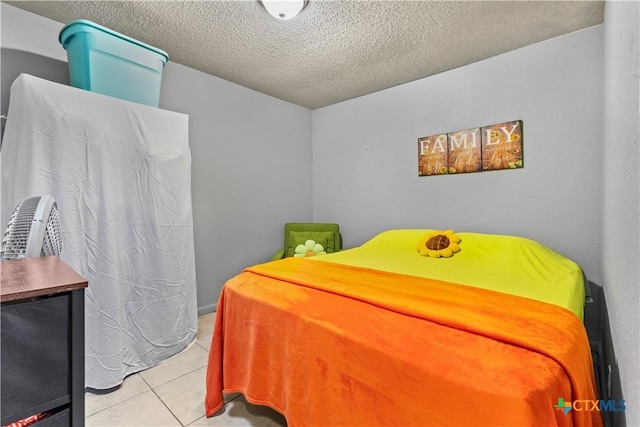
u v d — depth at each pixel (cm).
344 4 189
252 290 158
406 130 317
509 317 116
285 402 132
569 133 232
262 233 340
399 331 111
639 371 77
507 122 257
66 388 67
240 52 247
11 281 67
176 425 149
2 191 158
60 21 207
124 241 190
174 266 214
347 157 365
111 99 187
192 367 200
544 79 240
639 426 77
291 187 371
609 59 160
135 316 194
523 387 80
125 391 175
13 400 61
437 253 245
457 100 283
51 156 165
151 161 203
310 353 122
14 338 61
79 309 69
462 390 85
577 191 230
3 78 189
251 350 147
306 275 177
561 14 204
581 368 95
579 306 148
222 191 303
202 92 285
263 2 182
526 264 207
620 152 115
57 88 168
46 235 99
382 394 101
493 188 267
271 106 347
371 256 251
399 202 325
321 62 266
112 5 189
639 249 78
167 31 217
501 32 224
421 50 248
